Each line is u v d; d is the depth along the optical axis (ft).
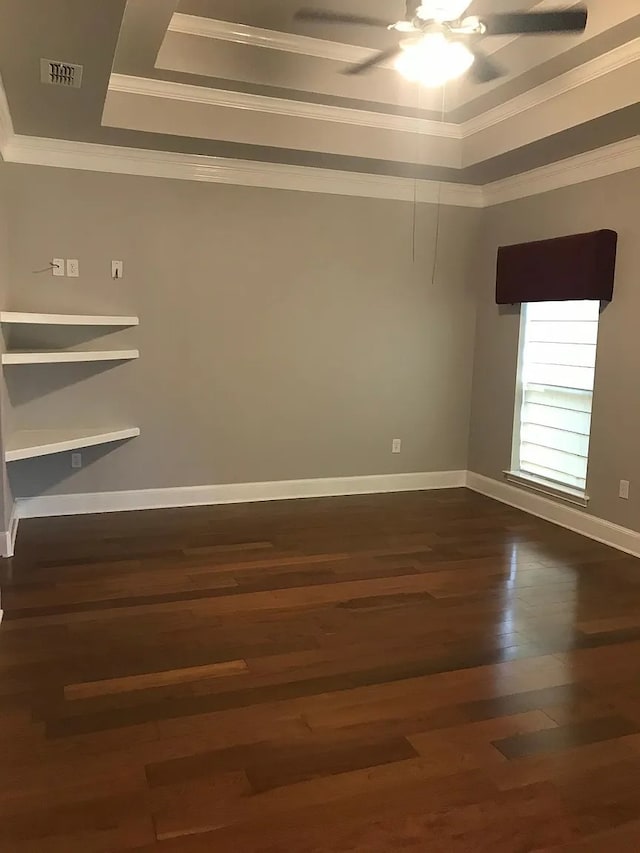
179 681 8.74
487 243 18.38
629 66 11.48
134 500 16.44
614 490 14.55
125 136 14.15
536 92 13.43
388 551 13.93
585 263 14.47
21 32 9.00
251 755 7.29
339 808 6.53
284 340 17.21
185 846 6.01
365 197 17.43
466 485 19.40
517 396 17.47
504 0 10.84
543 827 6.35
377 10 11.30
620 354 14.29
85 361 15.43
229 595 11.50
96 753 7.24
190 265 16.12
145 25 10.62
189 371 16.47
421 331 18.52
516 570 13.01
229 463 17.17
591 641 10.13
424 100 14.61
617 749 7.55
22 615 10.52
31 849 5.93
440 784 6.91
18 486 15.55
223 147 14.87
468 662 9.43
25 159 14.55
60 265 15.11
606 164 14.42
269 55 13.15
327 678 8.92
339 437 18.12
